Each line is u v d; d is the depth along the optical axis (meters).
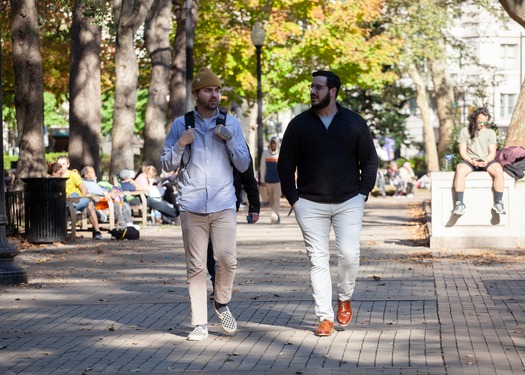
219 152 9.26
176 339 9.39
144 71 47.28
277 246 19.48
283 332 9.63
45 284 13.78
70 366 8.29
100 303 11.84
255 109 54.75
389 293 12.15
